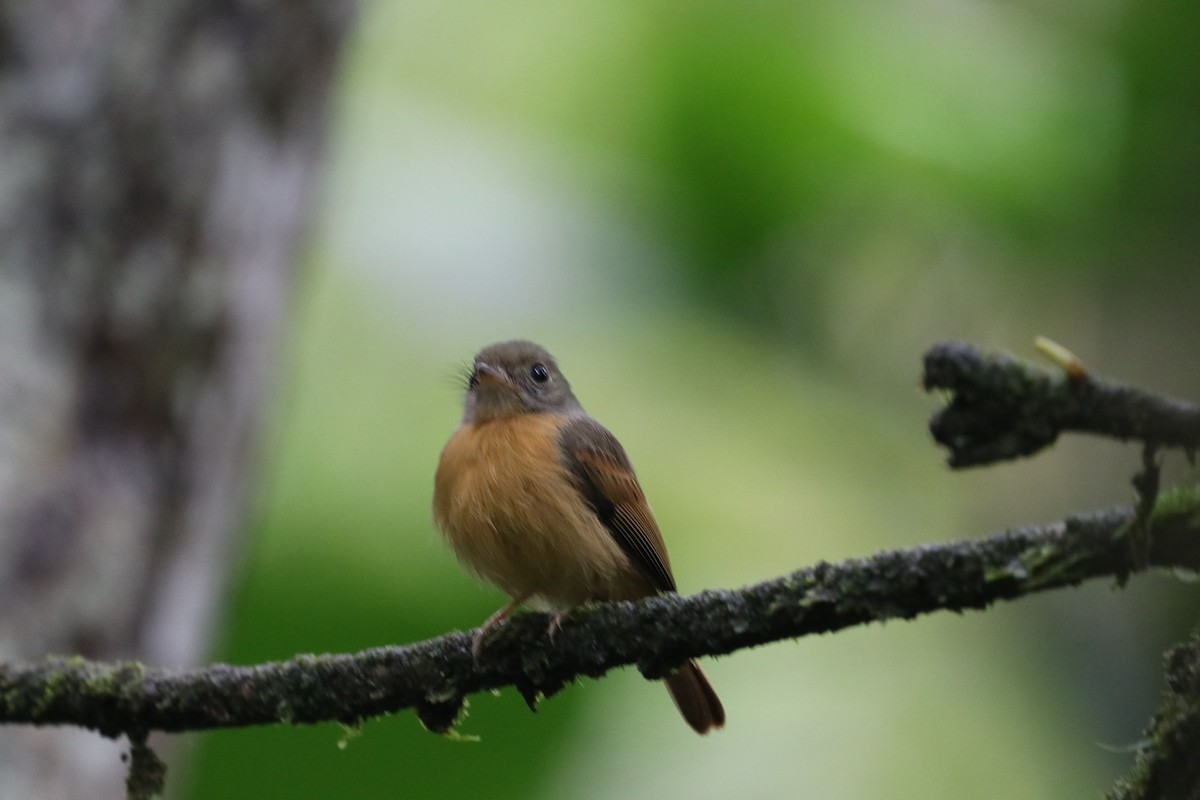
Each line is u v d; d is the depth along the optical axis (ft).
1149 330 40.37
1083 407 17.24
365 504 42.80
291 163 35.47
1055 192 42.75
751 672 47.32
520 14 48.19
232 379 34.32
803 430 47.44
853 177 45.11
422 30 48.52
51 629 31.04
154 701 21.99
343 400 43.96
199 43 33.91
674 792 42.52
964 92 44.45
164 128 33.42
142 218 33.14
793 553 46.14
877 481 46.96
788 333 46.70
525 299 45.55
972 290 45.21
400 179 46.29
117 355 32.65
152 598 32.73
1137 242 40.88
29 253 32.09
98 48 33.14
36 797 29.91
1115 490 43.06
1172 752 16.42
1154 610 37.40
